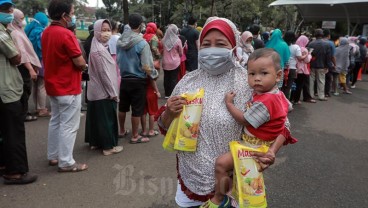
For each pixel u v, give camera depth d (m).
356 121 7.12
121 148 4.79
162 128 2.04
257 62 1.65
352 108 8.39
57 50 3.69
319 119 7.17
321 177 4.22
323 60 8.84
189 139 1.78
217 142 1.79
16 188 3.65
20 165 3.67
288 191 3.80
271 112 1.65
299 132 6.16
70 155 4.05
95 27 4.27
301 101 8.99
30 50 5.48
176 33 7.68
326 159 4.85
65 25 3.81
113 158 4.54
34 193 3.55
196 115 1.77
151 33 6.55
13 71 3.49
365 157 5.00
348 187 3.97
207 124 1.79
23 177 3.72
